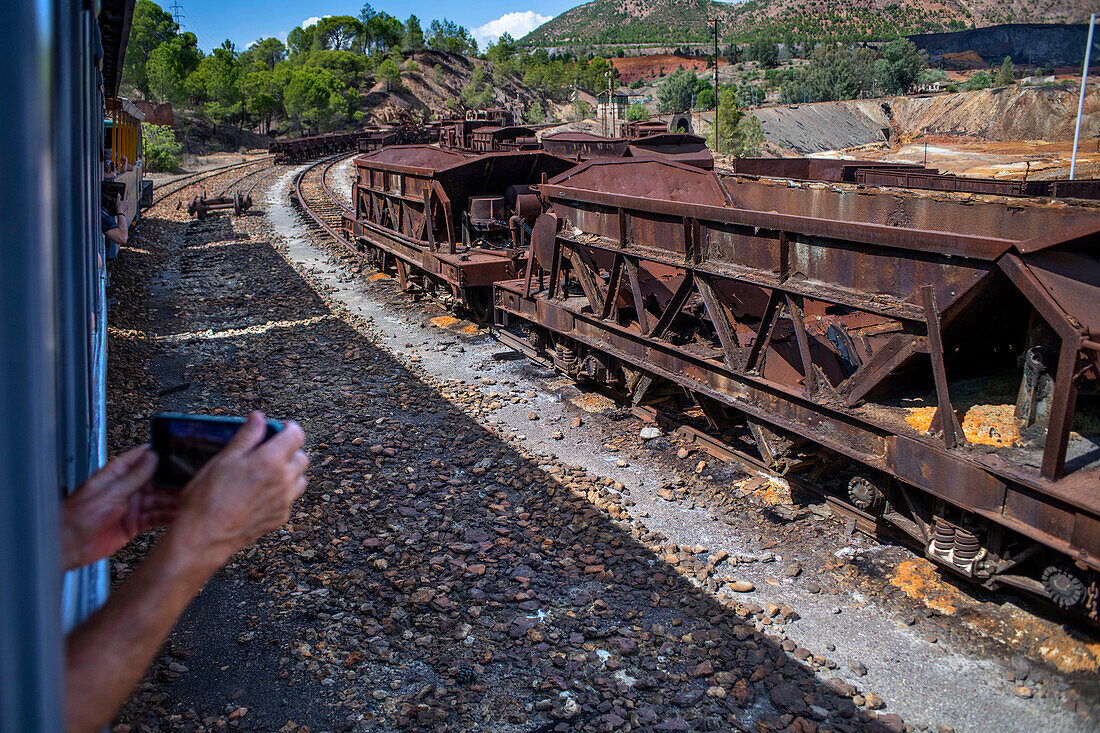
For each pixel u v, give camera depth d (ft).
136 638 3.66
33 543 2.45
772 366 21.22
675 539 19.42
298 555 18.65
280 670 14.70
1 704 2.41
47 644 2.49
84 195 8.97
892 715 13.34
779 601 16.76
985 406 17.12
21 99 2.34
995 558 15.31
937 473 15.69
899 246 16.02
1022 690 13.70
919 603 16.44
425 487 21.99
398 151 50.39
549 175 41.81
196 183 121.49
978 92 284.00
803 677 14.35
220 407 28.71
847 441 18.24
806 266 18.84
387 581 17.57
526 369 33.27
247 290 48.93
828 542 18.93
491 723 13.28
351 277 52.06
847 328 22.00
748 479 22.22
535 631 15.64
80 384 7.32
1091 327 13.42
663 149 69.56
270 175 132.05
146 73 232.12
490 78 533.96
